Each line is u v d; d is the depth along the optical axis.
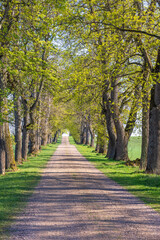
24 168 22.31
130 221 7.34
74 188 12.64
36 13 16.11
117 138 29.28
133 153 53.12
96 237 6.08
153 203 9.52
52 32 16.58
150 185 13.16
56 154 42.03
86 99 20.02
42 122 49.97
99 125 33.88
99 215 7.95
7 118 19.95
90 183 14.16
